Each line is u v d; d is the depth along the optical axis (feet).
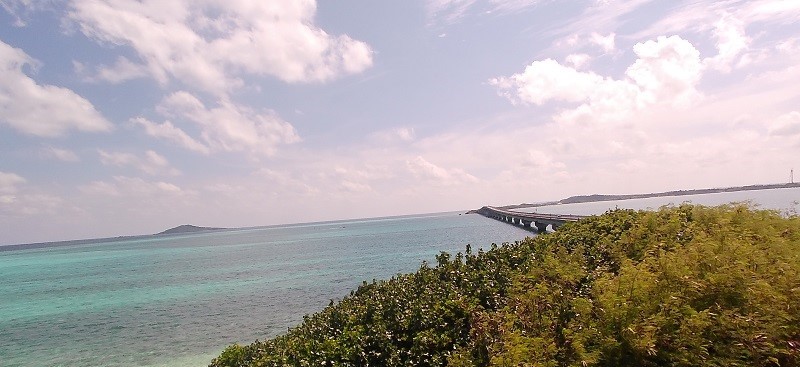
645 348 21.31
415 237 380.78
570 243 46.11
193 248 523.70
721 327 21.67
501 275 38.70
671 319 22.31
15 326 124.77
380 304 37.14
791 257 27.68
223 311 122.11
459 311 33.12
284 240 557.33
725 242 30.22
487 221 569.64
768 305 22.04
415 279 43.98
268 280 179.93
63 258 511.40
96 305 151.64
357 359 30.55
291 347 34.12
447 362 27.58
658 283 24.91
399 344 31.17
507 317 27.76
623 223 46.24
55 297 181.37
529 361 22.79
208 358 81.05
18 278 284.20
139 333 104.78
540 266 37.37
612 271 35.96
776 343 20.89
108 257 457.68
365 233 560.20
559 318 27.45
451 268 43.34
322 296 132.77
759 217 39.58
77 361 85.35
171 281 204.33
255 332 96.63
